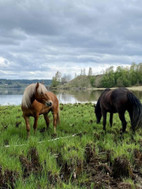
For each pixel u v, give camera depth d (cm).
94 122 955
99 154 520
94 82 14238
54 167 412
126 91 694
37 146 514
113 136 675
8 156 444
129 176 410
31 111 677
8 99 3356
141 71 11919
